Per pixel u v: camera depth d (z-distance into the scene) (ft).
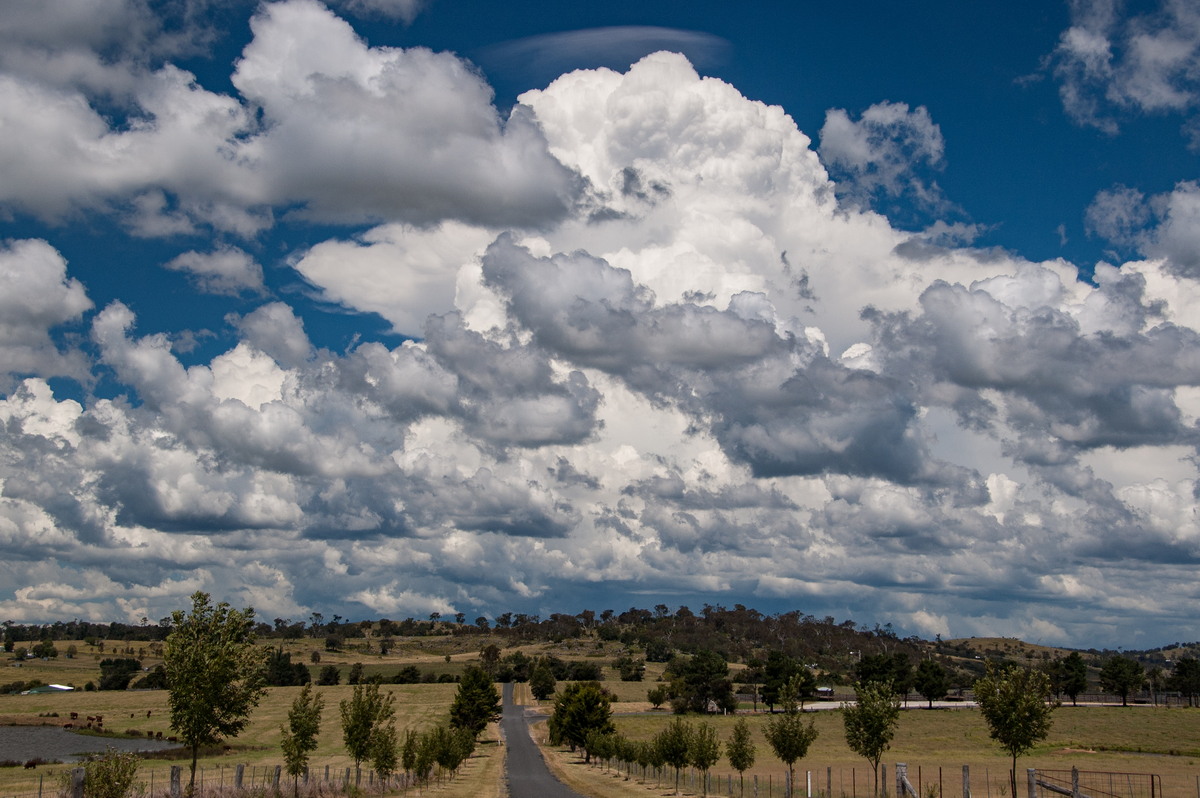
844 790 225.35
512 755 385.70
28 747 374.43
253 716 503.20
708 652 601.62
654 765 251.19
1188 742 403.34
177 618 117.39
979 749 385.29
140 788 109.70
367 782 195.72
